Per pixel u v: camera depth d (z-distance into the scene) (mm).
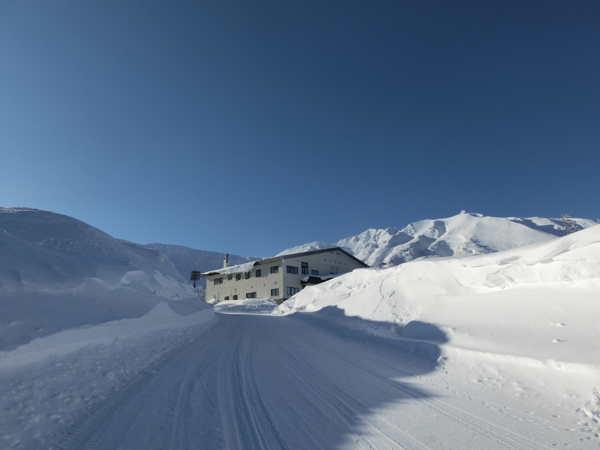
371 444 2969
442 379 5281
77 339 5137
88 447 2873
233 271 45031
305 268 42219
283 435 3158
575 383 3988
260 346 8664
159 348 7633
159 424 3400
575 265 6238
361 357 7367
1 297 4488
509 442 2998
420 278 11789
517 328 6098
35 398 3557
